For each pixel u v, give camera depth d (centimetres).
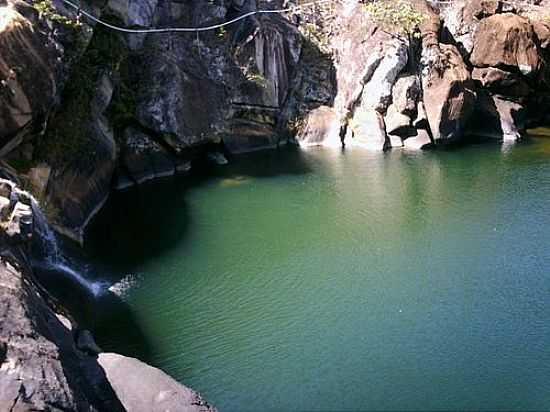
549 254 1991
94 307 1669
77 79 2047
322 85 3391
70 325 1318
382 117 3259
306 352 1507
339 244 2080
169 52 2734
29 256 1472
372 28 3281
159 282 1814
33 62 1627
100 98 2244
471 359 1483
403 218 2292
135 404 1166
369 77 3266
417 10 3378
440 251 2023
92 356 1272
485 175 2758
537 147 3200
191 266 1916
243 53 3088
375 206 2412
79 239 1958
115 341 1530
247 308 1691
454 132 3259
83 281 1764
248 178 2733
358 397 1359
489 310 1681
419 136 3219
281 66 3241
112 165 2389
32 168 1800
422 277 1855
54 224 1827
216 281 1827
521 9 3638
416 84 3234
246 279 1841
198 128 2753
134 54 2609
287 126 3278
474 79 3406
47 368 1007
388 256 1992
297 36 3316
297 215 2327
